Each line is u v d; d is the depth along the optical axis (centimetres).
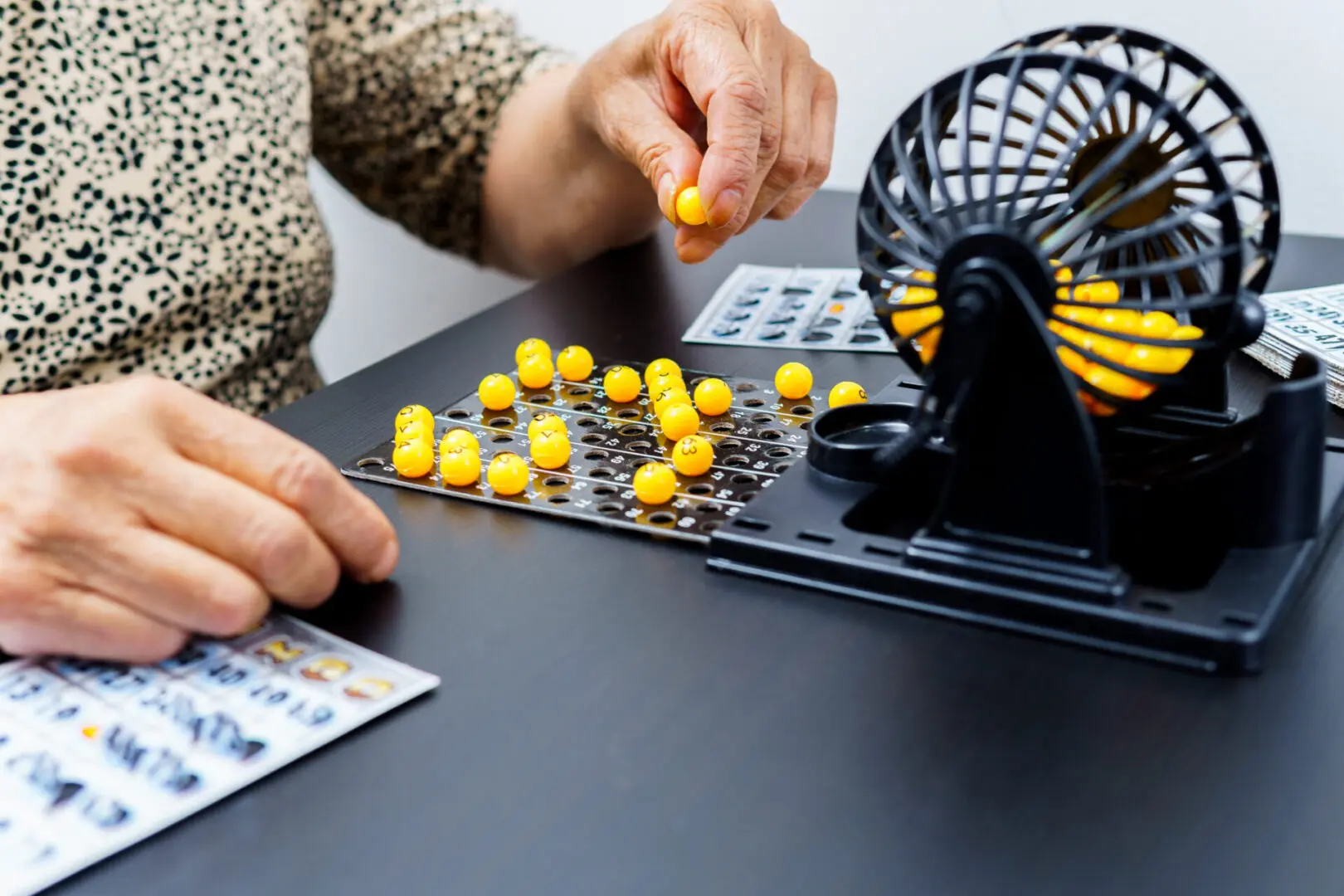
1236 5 111
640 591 64
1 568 60
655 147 86
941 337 60
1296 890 51
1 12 93
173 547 61
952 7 122
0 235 92
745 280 97
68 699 59
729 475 71
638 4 138
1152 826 53
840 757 56
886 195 63
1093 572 60
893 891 52
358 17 119
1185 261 59
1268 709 57
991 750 56
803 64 88
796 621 62
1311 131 113
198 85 101
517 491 71
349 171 130
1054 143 92
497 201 118
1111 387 63
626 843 54
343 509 63
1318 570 63
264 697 59
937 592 62
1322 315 81
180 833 55
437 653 62
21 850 54
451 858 53
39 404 65
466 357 87
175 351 100
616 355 85
